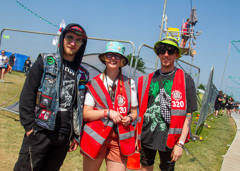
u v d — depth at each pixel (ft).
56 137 6.22
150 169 8.52
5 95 26.21
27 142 6.07
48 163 6.61
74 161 11.75
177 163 13.89
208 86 23.36
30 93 6.02
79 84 6.86
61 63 6.32
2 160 10.35
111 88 7.27
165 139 7.66
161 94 7.80
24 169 5.96
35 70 6.06
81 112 6.82
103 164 11.99
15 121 16.55
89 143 6.82
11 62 56.24
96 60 16.99
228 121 48.39
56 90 6.18
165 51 7.61
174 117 7.41
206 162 15.02
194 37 38.60
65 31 6.41
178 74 7.75
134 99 7.47
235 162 15.89
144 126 8.03
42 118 6.06
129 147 7.06
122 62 7.38
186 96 7.57
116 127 7.07
